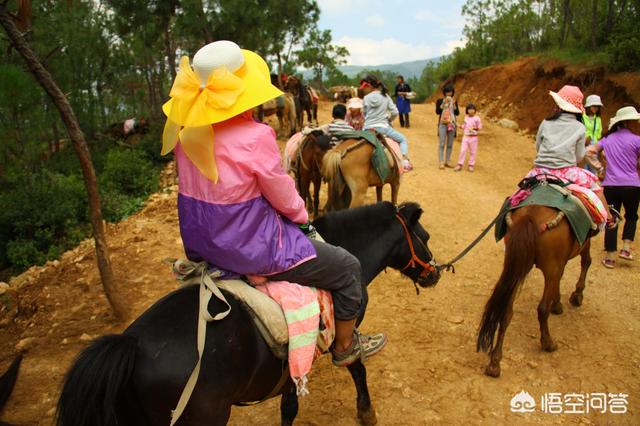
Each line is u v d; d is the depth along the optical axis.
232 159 2.71
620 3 18.56
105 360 2.47
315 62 48.91
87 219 10.03
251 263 2.87
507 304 4.87
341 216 3.93
